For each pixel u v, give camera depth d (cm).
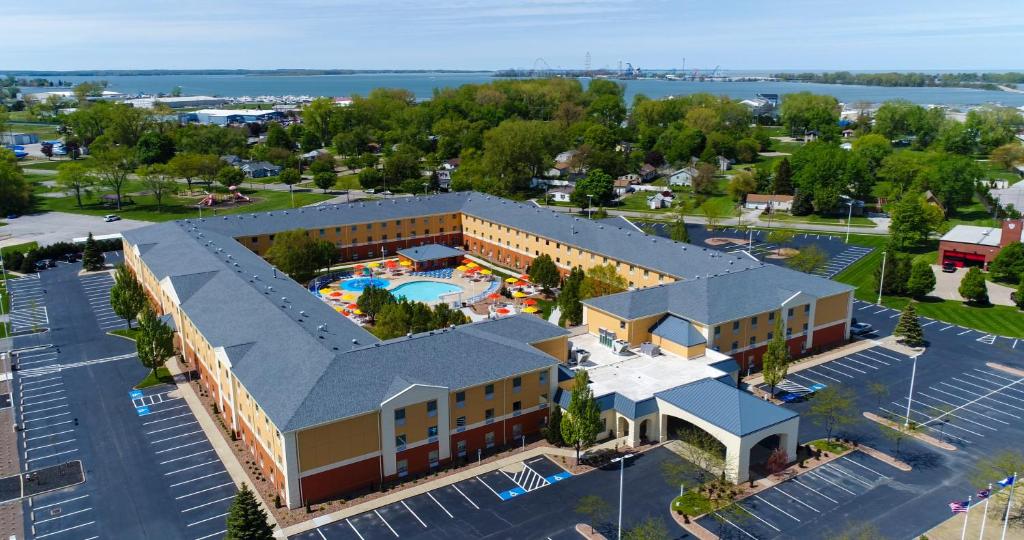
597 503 6850
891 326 11794
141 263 12625
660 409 8000
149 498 7044
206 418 8631
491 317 11788
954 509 6084
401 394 7081
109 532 6525
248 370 7725
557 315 11350
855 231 18700
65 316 12262
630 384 8512
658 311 9725
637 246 12762
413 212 16250
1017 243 14062
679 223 15538
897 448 7881
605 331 9794
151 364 9519
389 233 16050
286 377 7294
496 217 15762
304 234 13925
